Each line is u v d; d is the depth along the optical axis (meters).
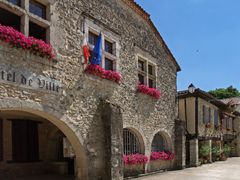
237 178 13.29
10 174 11.60
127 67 12.77
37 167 12.61
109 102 10.68
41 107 8.34
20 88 7.81
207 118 22.69
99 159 10.35
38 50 8.28
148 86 14.57
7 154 11.64
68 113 9.30
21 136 12.21
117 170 10.62
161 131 15.47
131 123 12.77
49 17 8.95
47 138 13.17
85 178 9.74
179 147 16.81
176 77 17.70
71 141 9.77
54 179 11.22
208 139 22.42
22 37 7.84
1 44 7.43
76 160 9.91
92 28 10.69
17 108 7.70
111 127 10.50
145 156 13.71
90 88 10.34
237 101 32.94
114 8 12.17
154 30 15.34
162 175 13.80
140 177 12.95
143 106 13.85
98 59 10.49
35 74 8.26
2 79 7.39
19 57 7.84
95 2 11.02
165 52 16.53
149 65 15.16
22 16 8.17
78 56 9.89
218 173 15.02
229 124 29.14
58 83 8.99
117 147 10.70
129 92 12.78
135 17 13.73
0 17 8.35
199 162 19.88
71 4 9.83
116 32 12.09
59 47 9.16
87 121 10.05
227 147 27.52
